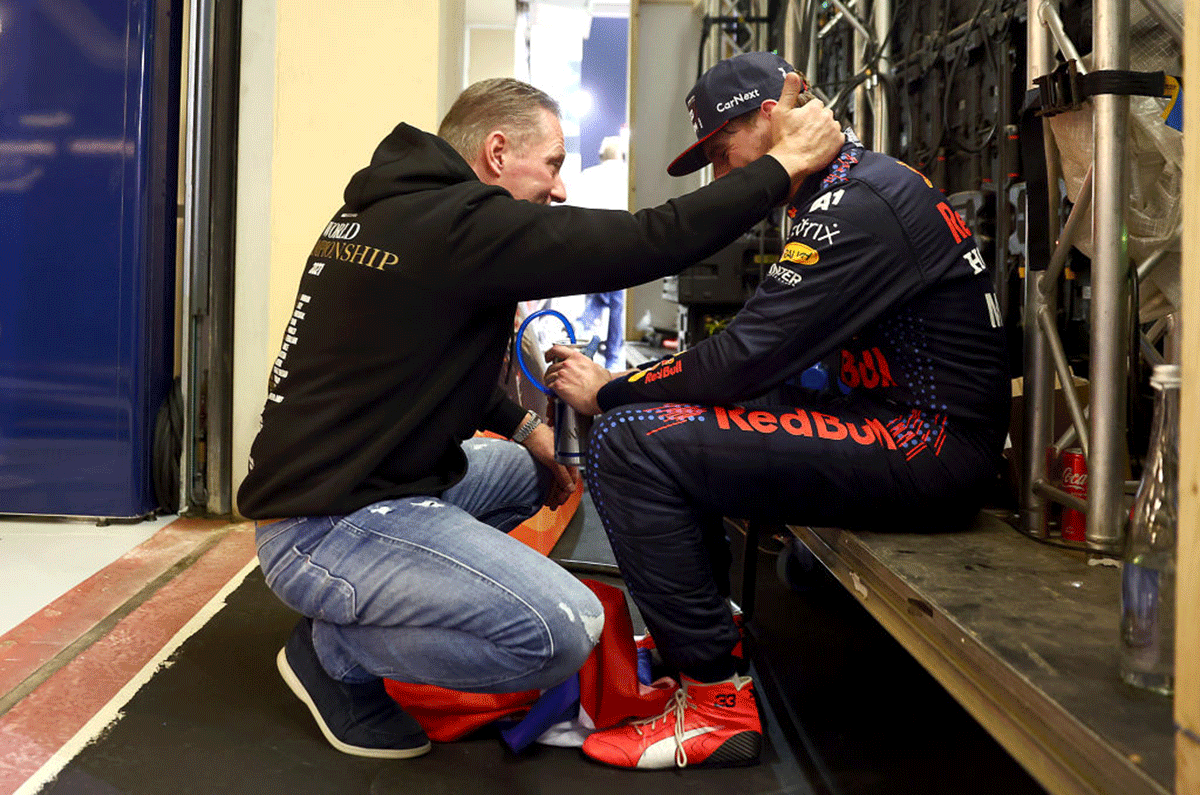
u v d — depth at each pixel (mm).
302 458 1466
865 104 4086
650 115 7055
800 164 1502
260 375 3047
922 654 1298
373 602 1452
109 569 2527
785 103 1524
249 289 3021
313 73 2980
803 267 1539
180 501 3115
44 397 2949
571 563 2660
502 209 1412
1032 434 1700
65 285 2916
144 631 2088
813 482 1569
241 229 3010
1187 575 768
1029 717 990
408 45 2979
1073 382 1774
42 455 2969
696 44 7035
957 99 3234
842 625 2316
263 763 1521
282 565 1513
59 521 2998
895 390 1653
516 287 1420
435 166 1480
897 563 1475
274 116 2984
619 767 1566
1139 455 1995
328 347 1471
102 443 2969
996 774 1546
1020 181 2549
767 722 1766
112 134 2871
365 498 1476
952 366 1599
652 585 1573
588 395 1776
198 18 2980
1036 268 1727
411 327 1447
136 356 2943
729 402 1609
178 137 3092
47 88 2865
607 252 1386
